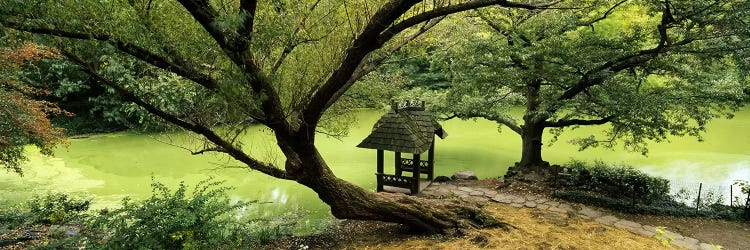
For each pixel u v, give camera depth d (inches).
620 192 362.0
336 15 230.4
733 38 316.8
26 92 277.3
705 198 376.5
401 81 396.2
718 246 259.8
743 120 762.8
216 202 237.6
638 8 384.2
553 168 425.7
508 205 342.0
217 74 205.3
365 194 260.5
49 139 278.1
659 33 365.7
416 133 349.1
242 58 174.2
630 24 409.1
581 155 557.0
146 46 176.7
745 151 560.4
